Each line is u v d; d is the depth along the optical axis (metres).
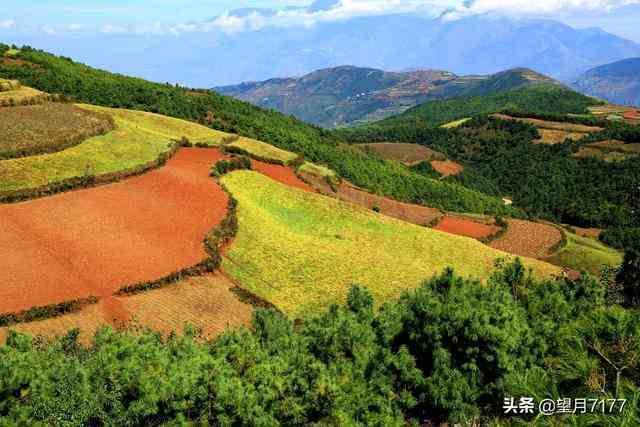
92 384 24.25
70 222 57.88
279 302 54.56
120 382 24.30
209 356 26.69
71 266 49.78
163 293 50.06
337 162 144.12
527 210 171.12
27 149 68.62
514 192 198.88
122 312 45.25
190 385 23.97
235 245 64.31
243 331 33.62
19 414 22.64
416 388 28.86
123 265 52.12
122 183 70.94
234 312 49.72
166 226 62.47
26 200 60.56
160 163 80.12
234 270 58.62
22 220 56.25
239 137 120.88
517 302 35.03
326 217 85.69
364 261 69.69
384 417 25.88
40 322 41.59
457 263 77.31
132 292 48.66
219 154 96.88
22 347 29.36
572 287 38.75
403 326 33.75
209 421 23.97
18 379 23.81
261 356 28.94
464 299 32.78
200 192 74.50
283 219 80.12
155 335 34.09
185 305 48.97
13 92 93.00
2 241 51.53
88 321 42.94
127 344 27.80
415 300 35.19
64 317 42.84
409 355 30.45
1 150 66.62
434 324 30.69
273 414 25.00
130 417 23.19
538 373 10.21
